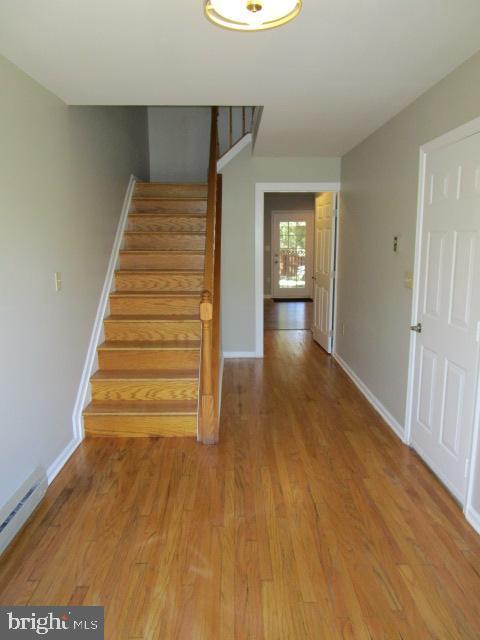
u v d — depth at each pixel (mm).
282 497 2439
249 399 3947
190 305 3826
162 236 4359
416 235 2834
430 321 2686
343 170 4750
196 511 2311
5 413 2109
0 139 2066
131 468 2732
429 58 2146
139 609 1706
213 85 2488
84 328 3227
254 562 1951
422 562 1952
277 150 4449
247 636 1596
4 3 1614
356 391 4145
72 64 2186
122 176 4398
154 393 3273
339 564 1940
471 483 2225
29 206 2357
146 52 2047
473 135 2166
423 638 1588
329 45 1977
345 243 4730
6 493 2111
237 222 4980
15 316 2207
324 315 5637
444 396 2525
